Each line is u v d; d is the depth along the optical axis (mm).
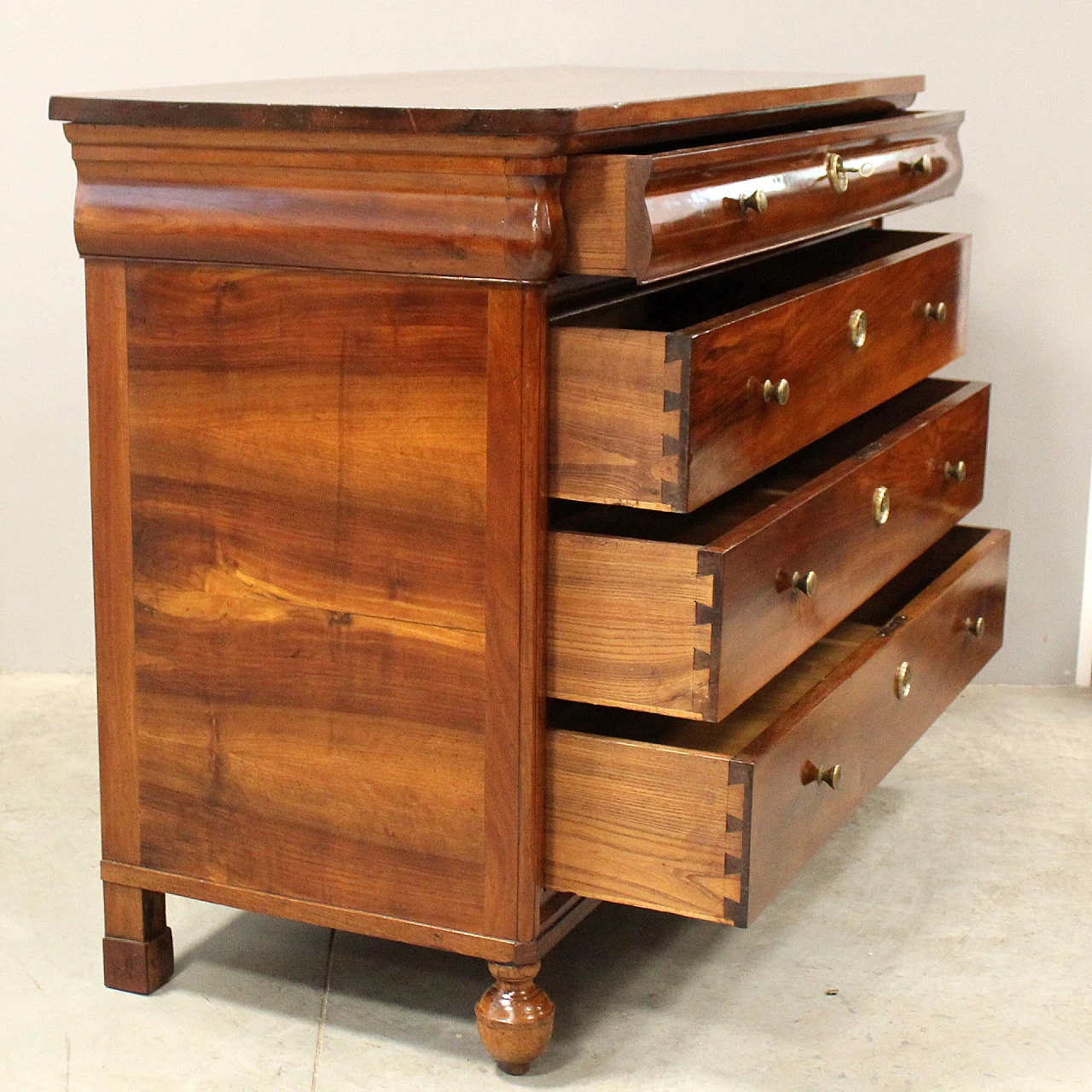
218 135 1330
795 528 1442
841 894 1823
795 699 1667
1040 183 2295
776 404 1441
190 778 1503
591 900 1524
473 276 1273
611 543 1308
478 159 1245
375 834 1433
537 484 1303
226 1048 1499
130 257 1404
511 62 2322
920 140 1867
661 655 1312
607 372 1273
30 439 2406
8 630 2475
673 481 1271
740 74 1898
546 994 1494
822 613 1552
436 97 1367
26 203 2328
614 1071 1466
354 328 1337
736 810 1310
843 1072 1468
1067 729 2299
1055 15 2236
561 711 1516
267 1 2303
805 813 1451
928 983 1633
